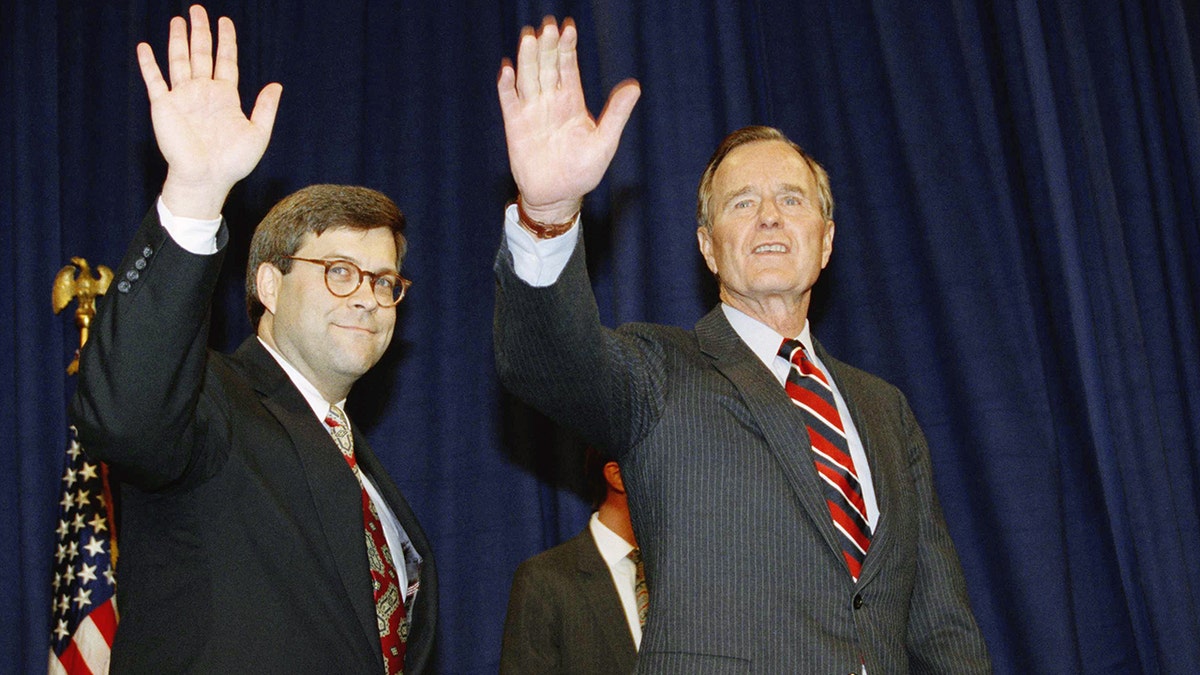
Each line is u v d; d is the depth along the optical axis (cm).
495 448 283
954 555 187
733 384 167
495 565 277
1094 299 280
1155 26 304
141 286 138
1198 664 255
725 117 289
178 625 153
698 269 279
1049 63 298
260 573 157
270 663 151
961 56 292
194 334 141
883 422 186
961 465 274
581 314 147
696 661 149
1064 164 284
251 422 168
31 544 280
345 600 162
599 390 153
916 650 182
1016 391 270
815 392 177
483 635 272
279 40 306
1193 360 283
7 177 310
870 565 159
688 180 285
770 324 189
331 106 300
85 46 315
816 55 304
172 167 138
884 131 296
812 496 158
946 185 285
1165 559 262
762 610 151
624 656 223
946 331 277
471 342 289
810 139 300
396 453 281
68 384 294
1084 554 268
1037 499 263
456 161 300
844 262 291
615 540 237
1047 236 283
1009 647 261
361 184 297
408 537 198
